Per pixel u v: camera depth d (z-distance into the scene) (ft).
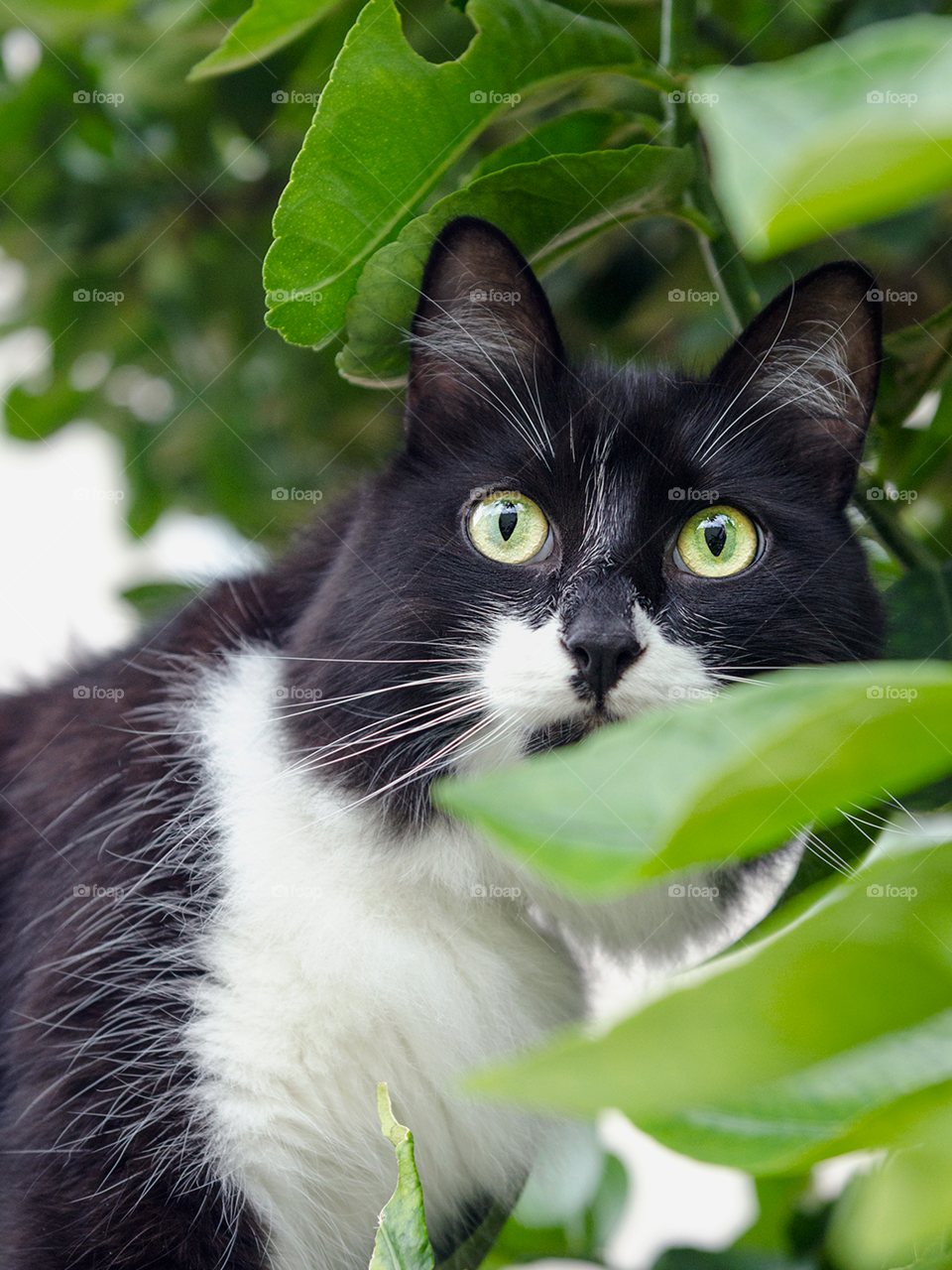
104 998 5.72
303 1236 5.90
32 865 6.48
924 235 7.00
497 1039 6.14
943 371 5.99
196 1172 5.54
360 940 5.81
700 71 5.38
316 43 8.36
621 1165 7.04
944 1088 1.99
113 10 9.18
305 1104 5.74
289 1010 5.71
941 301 8.34
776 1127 2.16
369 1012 5.78
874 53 1.55
